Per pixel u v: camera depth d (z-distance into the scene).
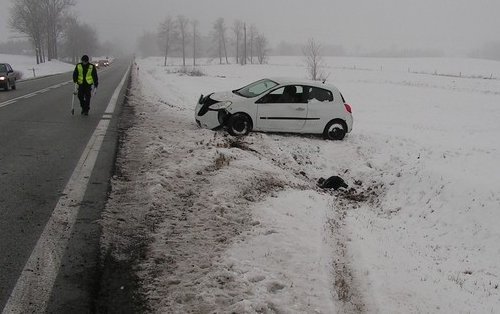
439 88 40.66
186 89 27.95
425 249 5.96
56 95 19.14
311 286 3.96
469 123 19.89
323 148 10.77
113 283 3.78
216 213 5.43
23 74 43.44
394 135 13.17
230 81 40.97
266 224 5.25
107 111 13.81
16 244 4.33
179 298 3.59
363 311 3.77
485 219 6.53
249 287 3.79
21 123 10.98
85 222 4.93
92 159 7.63
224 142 9.45
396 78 54.75
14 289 3.58
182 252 4.39
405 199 7.89
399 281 4.36
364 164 9.94
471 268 5.51
